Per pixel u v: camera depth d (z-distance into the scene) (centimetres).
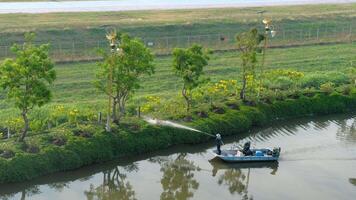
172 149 6575
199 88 7725
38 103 5875
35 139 5975
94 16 12462
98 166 6038
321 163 6312
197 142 6744
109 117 6356
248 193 5619
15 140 5928
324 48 11456
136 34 11075
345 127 7588
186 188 5750
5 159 5531
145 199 5484
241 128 7150
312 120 7800
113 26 11181
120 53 6266
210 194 5612
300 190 5650
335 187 5706
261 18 12812
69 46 10194
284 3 15925
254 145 6800
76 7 14062
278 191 5647
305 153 6594
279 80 8469
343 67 10075
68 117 6594
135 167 6184
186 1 16062
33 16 12106
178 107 7244
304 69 9850
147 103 7338
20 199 5403
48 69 5822
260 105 7669
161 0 16212
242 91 7731
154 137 6519
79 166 5906
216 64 9788
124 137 6319
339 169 6141
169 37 11138
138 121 6694
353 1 16750
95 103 7388
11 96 5756
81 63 9425
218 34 11625
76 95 7838
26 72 5631
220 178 6003
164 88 8356
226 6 14900
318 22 13062
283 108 7788
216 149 6475
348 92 8450
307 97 8131
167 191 5666
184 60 6912
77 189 5647
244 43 7575
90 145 6053
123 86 6519
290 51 11088
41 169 5662
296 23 12812
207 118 7031
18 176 5497
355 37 12362
